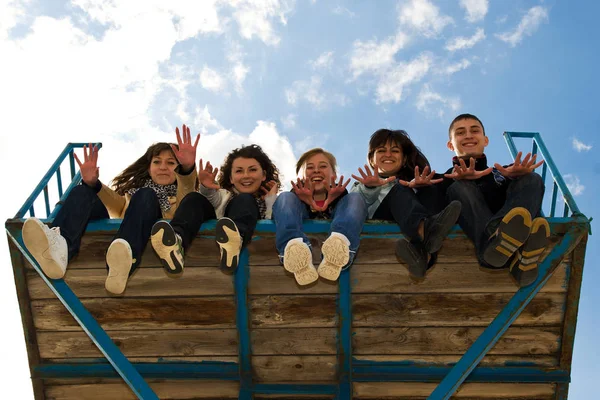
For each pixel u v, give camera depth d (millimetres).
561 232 4293
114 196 5020
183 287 4629
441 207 4676
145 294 4645
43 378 4867
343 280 4539
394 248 4531
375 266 4562
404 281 4562
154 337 4758
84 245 4555
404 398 4879
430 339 4656
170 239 3934
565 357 4629
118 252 3990
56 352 4820
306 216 4574
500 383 4805
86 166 4512
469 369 4199
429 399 4145
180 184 4695
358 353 4723
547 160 5078
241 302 4602
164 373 4812
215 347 4773
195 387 4914
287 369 4785
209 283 4621
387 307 4613
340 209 4340
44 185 4910
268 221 4512
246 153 5105
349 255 4047
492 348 4680
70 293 4379
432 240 4074
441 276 4547
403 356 4707
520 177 4344
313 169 5020
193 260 4578
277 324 4672
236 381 4887
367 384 4836
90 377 4867
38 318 4730
